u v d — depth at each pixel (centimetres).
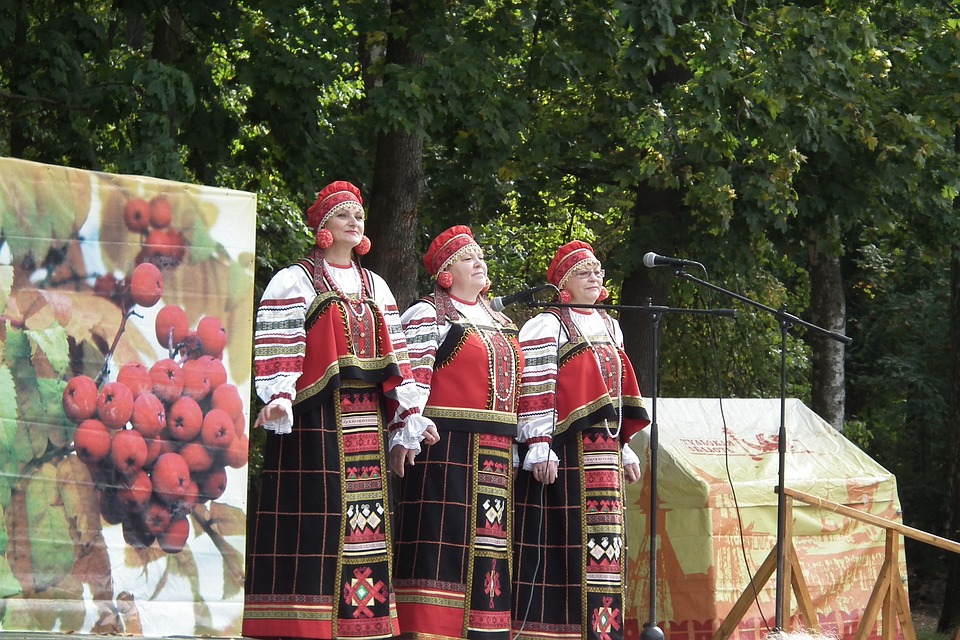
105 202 654
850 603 1106
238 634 670
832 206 1700
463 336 842
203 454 671
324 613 738
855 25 1625
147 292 662
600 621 857
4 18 1381
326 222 780
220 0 1488
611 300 2170
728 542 1051
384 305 796
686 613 1048
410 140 1512
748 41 1611
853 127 1636
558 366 880
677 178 1577
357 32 1504
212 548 668
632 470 927
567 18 1608
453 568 815
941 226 1752
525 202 1906
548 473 852
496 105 1462
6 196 625
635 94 1553
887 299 2683
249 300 688
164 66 1324
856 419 2620
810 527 1094
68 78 1403
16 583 618
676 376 2283
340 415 760
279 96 1473
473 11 1605
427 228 1895
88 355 645
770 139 1544
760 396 2302
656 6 1441
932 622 1997
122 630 642
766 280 2088
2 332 621
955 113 1695
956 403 1705
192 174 1571
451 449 827
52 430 632
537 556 866
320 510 748
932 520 2394
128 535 648
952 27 1752
